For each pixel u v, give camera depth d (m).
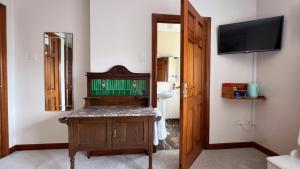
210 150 2.94
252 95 2.77
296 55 2.32
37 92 2.89
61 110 2.94
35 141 2.90
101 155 2.68
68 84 2.94
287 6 2.43
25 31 2.84
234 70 2.98
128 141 2.11
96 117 2.04
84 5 2.92
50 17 2.87
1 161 2.51
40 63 2.89
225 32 2.82
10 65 2.75
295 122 2.34
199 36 2.67
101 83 2.65
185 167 2.23
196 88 2.63
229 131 3.01
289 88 2.41
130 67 2.76
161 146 3.10
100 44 2.68
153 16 2.75
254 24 2.60
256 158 2.64
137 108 2.44
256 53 2.98
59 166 2.38
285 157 1.82
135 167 2.38
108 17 2.69
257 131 2.98
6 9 2.66
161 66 4.63
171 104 4.78
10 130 2.76
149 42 2.79
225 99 2.98
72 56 2.92
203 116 2.94
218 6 2.91
